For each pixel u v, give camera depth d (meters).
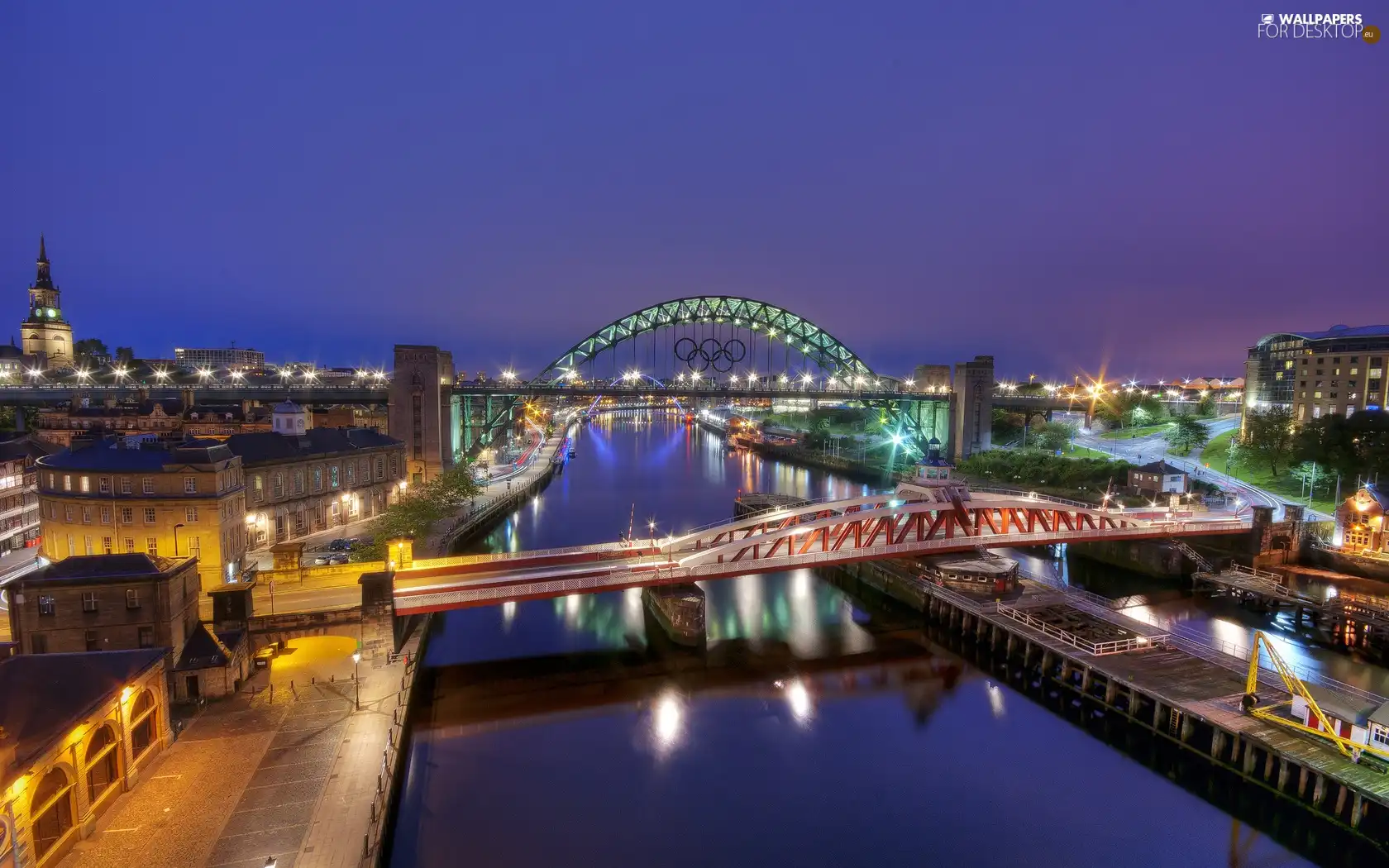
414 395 138.75
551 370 187.50
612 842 39.78
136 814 34.31
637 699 55.97
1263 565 82.81
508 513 127.44
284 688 47.84
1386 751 40.31
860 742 50.38
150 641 46.16
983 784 45.75
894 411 180.12
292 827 33.56
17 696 32.22
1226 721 46.19
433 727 51.22
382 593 52.91
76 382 196.38
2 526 82.81
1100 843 40.50
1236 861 39.09
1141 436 194.38
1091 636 60.38
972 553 81.50
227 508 65.44
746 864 38.38
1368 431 111.75
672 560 70.44
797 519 106.25
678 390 168.50
